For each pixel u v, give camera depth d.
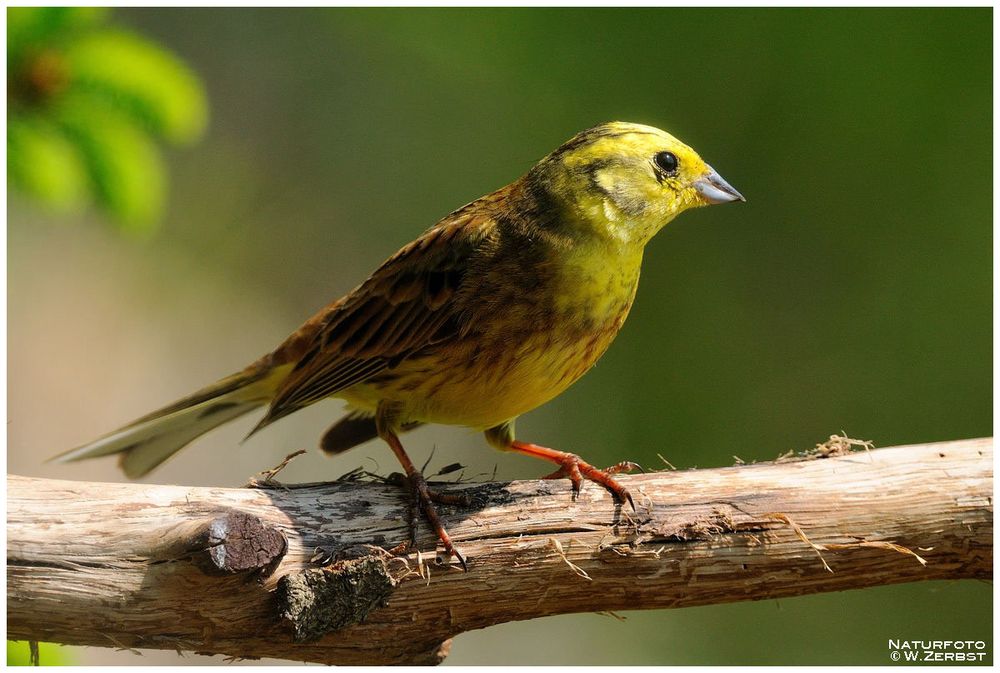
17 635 5.44
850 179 12.65
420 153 14.39
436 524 5.86
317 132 14.94
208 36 15.22
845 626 11.60
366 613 5.64
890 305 12.52
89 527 5.44
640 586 5.93
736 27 12.80
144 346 14.19
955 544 5.94
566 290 6.72
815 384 12.48
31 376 13.58
